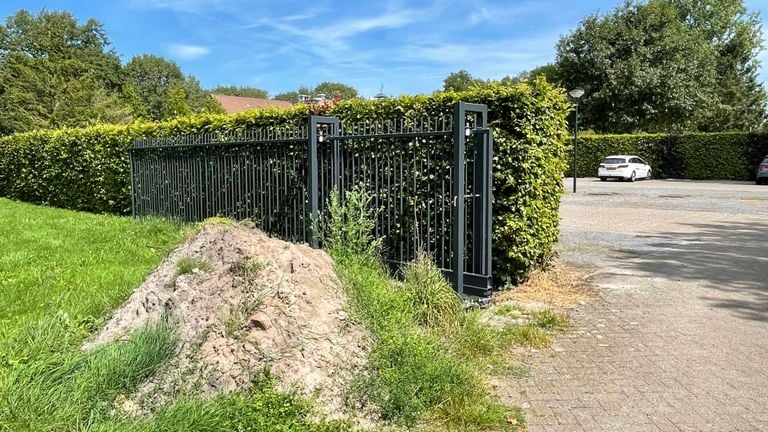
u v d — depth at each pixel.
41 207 14.15
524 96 5.69
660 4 37.22
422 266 4.89
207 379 3.13
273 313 3.41
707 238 9.80
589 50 36.72
